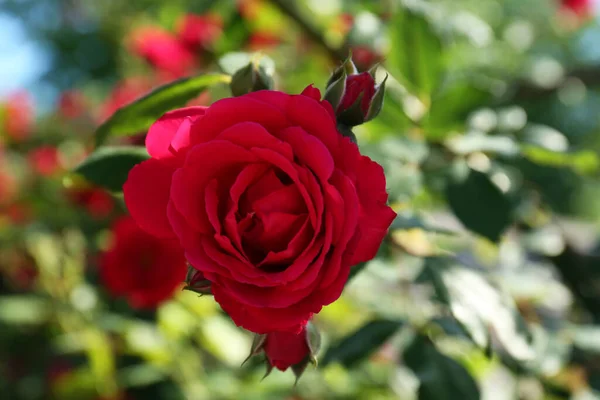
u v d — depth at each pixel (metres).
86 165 0.42
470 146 0.47
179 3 0.77
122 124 0.42
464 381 0.45
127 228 0.60
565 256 0.64
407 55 0.50
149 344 0.64
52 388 0.76
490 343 0.42
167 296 0.60
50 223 0.85
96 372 0.67
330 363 0.47
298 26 0.69
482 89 0.48
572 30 1.31
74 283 0.73
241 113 0.33
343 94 0.36
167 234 0.34
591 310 0.62
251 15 0.70
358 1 0.64
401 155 0.46
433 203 0.54
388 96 0.49
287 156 0.32
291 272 0.32
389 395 0.62
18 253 0.88
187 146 0.33
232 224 0.32
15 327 0.86
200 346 0.73
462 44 0.76
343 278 0.32
